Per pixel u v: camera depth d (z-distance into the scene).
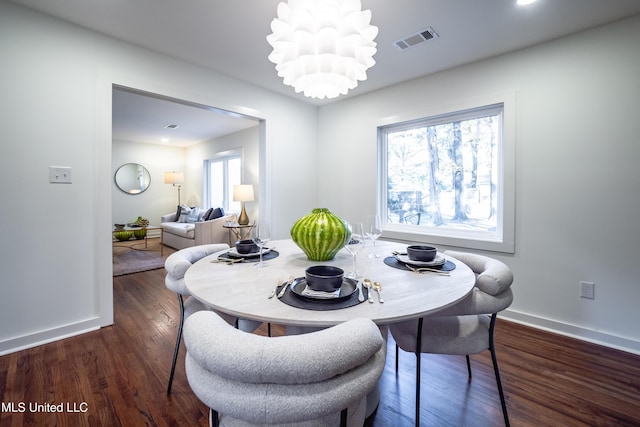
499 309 1.20
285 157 3.54
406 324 1.34
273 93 3.39
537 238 2.30
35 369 1.72
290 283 1.12
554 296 2.24
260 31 2.18
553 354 1.92
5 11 1.84
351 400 0.67
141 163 6.70
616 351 1.95
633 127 1.92
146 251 5.24
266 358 0.60
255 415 0.61
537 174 2.29
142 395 1.51
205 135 5.93
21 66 1.90
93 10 1.94
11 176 1.88
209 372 0.67
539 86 2.27
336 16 1.22
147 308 2.66
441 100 2.79
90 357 1.85
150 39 2.28
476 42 2.27
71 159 2.09
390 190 3.36
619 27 1.96
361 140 3.44
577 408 1.43
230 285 1.11
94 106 2.18
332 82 1.45
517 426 1.32
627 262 1.97
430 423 1.35
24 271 1.94
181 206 6.31
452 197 2.89
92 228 2.20
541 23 2.02
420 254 1.40
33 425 1.31
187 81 2.65
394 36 2.19
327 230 1.39
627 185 1.95
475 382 1.64
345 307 0.91
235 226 4.66
